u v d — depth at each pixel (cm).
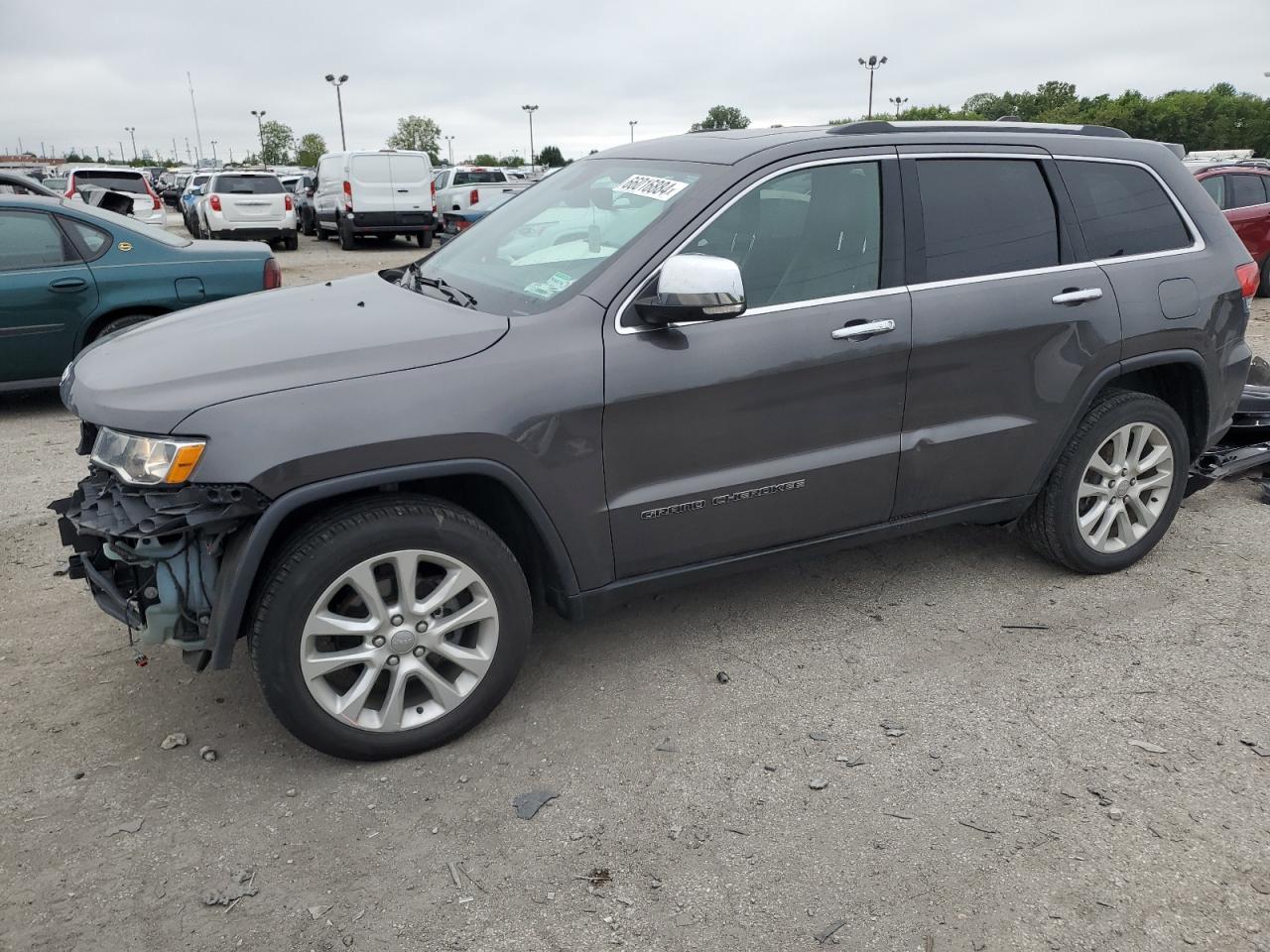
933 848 257
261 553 262
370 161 2152
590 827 267
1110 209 394
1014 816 270
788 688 335
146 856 256
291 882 247
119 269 688
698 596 404
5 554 446
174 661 352
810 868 251
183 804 276
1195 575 421
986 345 358
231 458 256
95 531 259
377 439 267
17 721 315
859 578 420
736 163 330
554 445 292
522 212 390
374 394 270
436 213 2242
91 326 687
